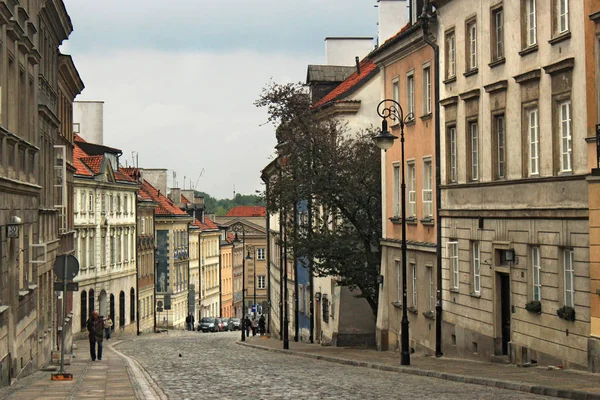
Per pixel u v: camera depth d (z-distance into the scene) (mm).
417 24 34094
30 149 28688
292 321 64625
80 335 66875
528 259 25906
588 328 22516
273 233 72188
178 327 105750
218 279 132875
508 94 27328
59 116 43844
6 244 23969
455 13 31578
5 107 24062
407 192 37562
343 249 40531
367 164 41312
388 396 18984
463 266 31078
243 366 30703
